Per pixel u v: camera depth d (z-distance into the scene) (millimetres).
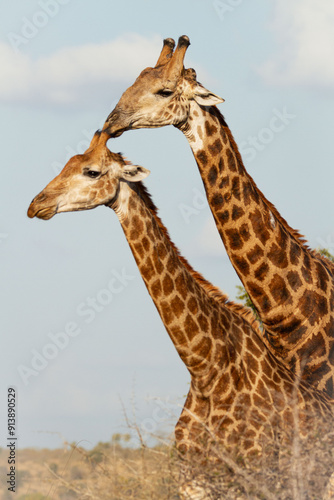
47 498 17031
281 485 15758
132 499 15305
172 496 15805
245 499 15758
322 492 15922
